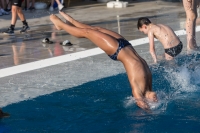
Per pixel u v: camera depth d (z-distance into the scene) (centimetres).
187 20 1294
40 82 1005
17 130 743
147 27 1146
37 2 2439
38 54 1300
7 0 2272
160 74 1033
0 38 1598
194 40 1297
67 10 2352
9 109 840
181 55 1212
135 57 812
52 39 1541
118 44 812
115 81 996
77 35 836
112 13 2181
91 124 763
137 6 2448
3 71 1117
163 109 809
